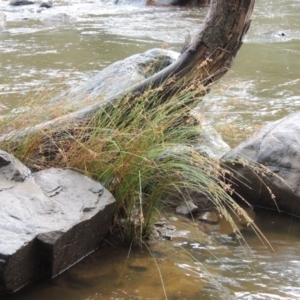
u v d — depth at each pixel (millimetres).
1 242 4410
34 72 9977
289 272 4758
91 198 4949
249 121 7582
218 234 5262
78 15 17562
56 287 4527
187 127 5359
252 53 11891
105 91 6293
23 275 4504
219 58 5828
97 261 4820
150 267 4773
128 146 5129
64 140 5340
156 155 5074
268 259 4914
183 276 4676
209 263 4848
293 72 10258
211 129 6020
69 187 4992
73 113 5527
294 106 8320
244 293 4512
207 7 19391
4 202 4680
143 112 5512
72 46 12477
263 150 5734
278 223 5465
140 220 4949
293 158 5625
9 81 9328
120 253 4930
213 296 4477
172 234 5223
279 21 16516
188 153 5207
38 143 5336
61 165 5301
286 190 5539
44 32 14312
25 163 5297
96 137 5191
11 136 5336
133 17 17031
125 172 5109
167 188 5109
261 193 5676
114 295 4465
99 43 12805
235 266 4816
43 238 4520
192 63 5801
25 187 4871
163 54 7344
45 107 5602
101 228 4965
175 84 5750
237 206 5043
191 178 5164
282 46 12711
